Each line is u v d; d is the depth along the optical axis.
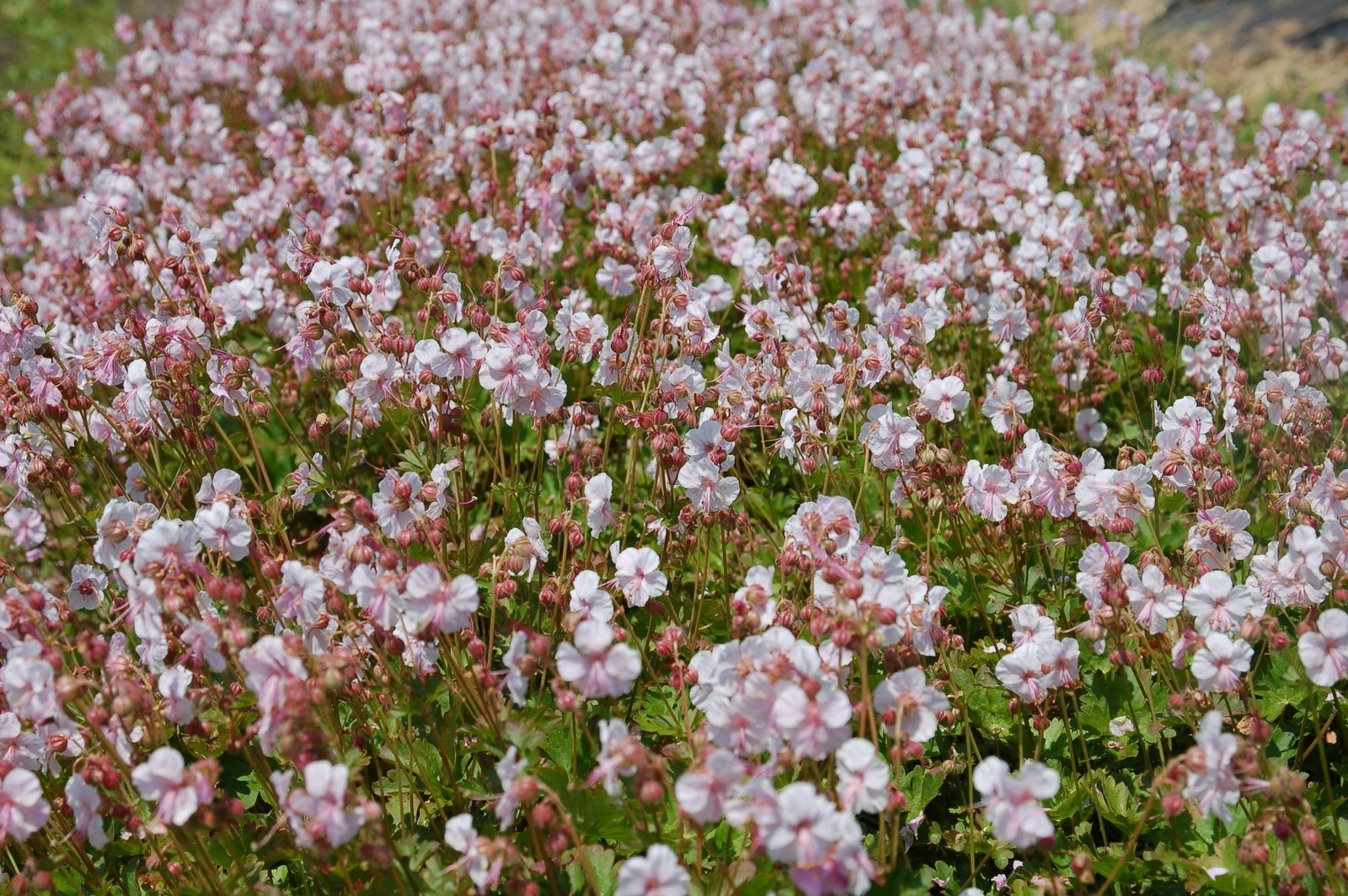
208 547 0.65
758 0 1.94
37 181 1.38
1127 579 0.65
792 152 1.11
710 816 0.55
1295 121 1.11
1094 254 1.03
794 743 0.57
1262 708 0.69
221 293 0.86
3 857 0.68
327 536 0.87
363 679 0.67
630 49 1.54
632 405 0.79
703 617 0.76
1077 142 1.11
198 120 1.23
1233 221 0.96
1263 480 0.82
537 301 0.80
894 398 0.93
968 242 0.94
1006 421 0.79
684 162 1.12
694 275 1.01
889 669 0.64
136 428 0.77
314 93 1.50
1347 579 0.68
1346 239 0.92
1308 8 1.73
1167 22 1.88
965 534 0.78
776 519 0.83
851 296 1.01
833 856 0.54
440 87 1.31
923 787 0.67
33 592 0.67
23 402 0.75
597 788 0.63
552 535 0.77
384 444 0.89
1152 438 0.86
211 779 0.58
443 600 0.61
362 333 0.80
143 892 0.67
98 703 0.62
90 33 2.21
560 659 0.59
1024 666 0.65
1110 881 0.61
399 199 1.08
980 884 0.67
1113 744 0.69
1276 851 0.64
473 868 0.58
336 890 0.65
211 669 0.66
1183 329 0.95
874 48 1.48
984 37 1.60
